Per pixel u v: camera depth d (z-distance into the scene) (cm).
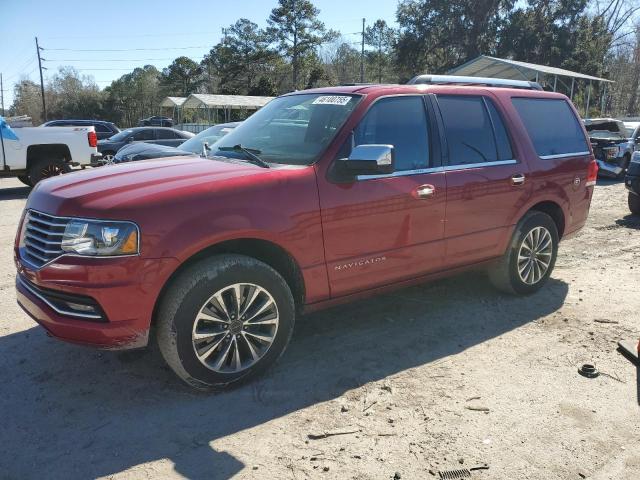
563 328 454
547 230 519
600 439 302
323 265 370
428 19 4769
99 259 300
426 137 427
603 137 1545
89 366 384
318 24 7044
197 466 279
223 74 7381
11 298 525
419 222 414
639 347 388
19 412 328
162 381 363
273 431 308
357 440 301
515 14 4591
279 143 402
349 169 359
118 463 281
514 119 491
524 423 317
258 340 355
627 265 646
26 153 1264
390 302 510
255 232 334
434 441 300
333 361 393
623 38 5369
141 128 1898
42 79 6656
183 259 315
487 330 449
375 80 7625
